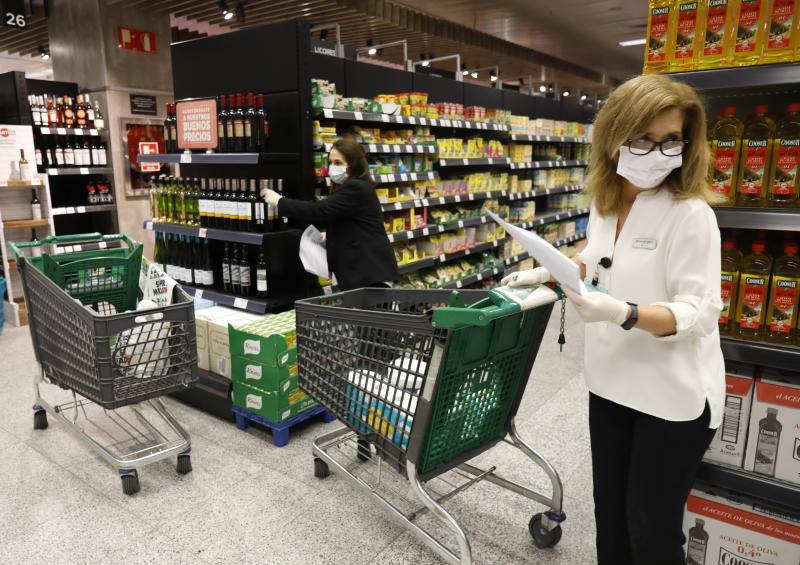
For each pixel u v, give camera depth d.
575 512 2.52
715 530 2.02
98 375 2.50
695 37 1.87
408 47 12.15
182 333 2.66
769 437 1.89
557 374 4.20
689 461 1.56
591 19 10.68
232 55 3.88
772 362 1.78
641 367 1.56
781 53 1.74
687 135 1.44
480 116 5.72
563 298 1.80
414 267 4.93
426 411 1.79
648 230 1.51
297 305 2.26
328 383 2.20
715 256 1.42
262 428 3.33
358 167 3.42
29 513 2.52
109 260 3.10
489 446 2.16
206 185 3.90
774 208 1.77
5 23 7.07
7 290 5.68
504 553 2.26
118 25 7.50
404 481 2.75
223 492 2.68
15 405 3.61
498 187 6.19
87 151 7.27
